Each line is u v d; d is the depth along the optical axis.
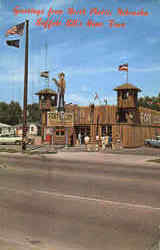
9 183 10.21
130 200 7.78
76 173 12.88
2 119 95.38
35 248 4.61
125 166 16.06
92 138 33.84
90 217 6.23
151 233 5.29
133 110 33.62
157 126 41.69
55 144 35.75
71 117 29.81
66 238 5.05
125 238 5.05
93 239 5.01
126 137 32.12
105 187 9.62
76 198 7.97
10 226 5.64
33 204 7.29
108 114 33.28
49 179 11.16
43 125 37.12
